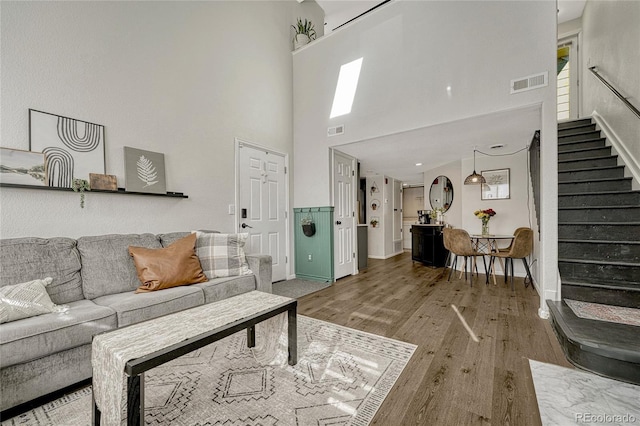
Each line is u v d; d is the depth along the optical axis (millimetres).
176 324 1500
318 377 1733
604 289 2439
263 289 2908
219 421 1368
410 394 1564
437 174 6008
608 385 1626
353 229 4996
